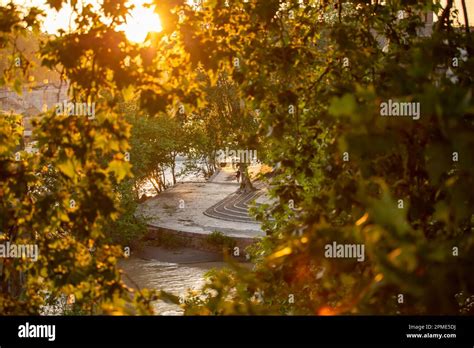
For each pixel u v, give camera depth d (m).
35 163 5.95
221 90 48.28
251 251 11.65
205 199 56.19
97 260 5.78
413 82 3.89
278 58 6.89
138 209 51.25
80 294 5.73
